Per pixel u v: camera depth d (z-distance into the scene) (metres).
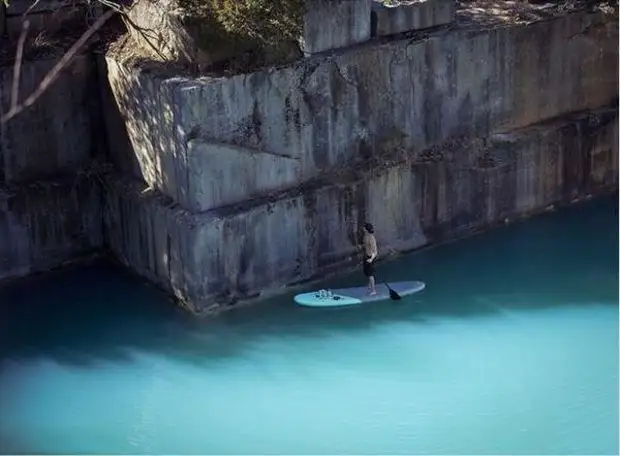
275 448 11.62
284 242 14.28
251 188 13.93
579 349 13.35
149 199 14.22
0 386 12.83
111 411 12.36
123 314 14.21
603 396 12.39
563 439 11.66
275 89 13.70
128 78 14.14
